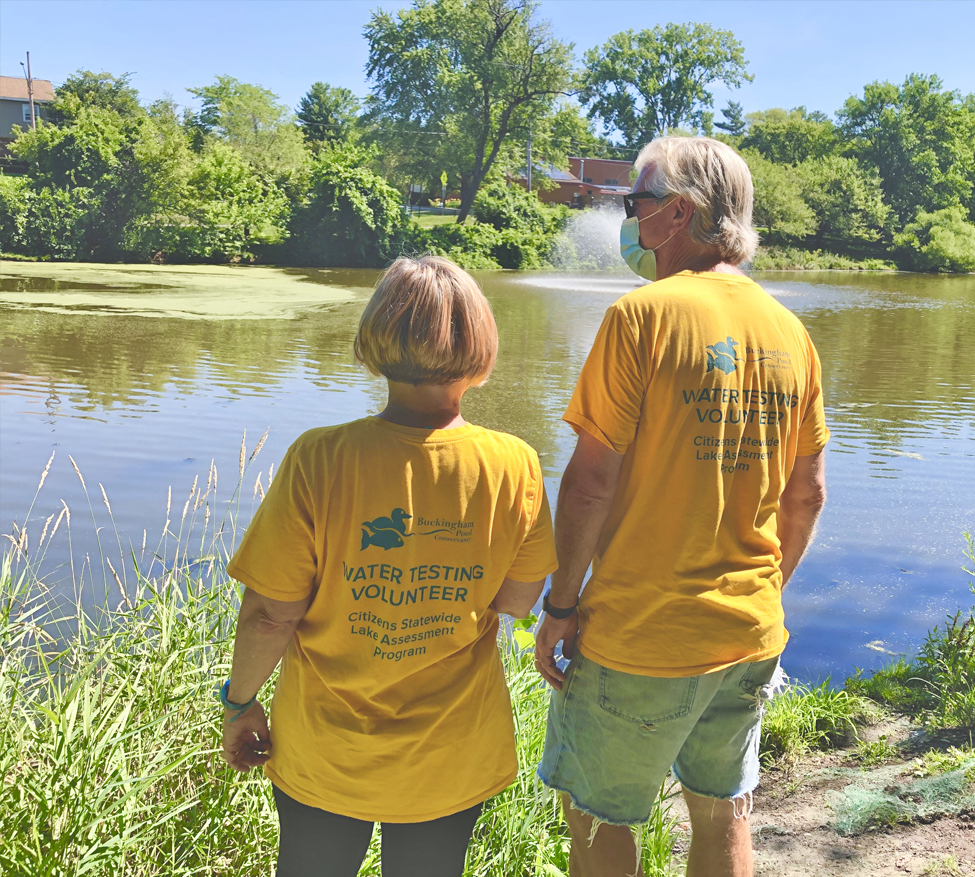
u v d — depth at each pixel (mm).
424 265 1562
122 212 36781
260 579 1515
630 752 1844
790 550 2070
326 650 1561
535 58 47969
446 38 48750
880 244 64625
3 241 35719
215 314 18641
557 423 9180
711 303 1790
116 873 1887
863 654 4133
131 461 7375
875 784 2729
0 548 5105
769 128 80375
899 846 2404
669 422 1743
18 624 2576
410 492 1520
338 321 17969
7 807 1918
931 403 11273
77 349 13297
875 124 75312
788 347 1854
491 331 1587
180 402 9906
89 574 4688
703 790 1917
